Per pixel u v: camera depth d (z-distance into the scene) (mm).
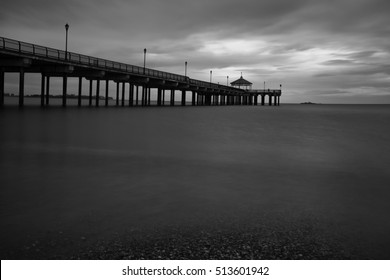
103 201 5441
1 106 40500
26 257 3529
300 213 5078
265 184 6969
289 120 36656
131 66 52375
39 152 10445
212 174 7891
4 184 6391
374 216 5008
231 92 114562
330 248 3865
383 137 18859
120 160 9445
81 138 14539
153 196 5812
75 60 40188
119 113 37219
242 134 19312
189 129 21688
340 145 14852
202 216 4840
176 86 71312
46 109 38469
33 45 33906
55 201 5387
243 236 4148
